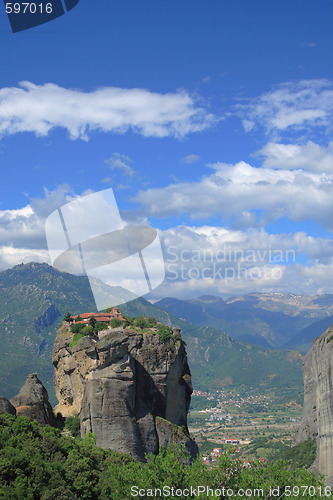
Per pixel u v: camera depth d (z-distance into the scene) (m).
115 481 62.38
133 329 133.75
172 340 133.25
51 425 115.81
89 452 93.81
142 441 113.50
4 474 72.06
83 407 113.81
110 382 113.50
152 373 127.62
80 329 131.12
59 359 133.62
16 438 85.75
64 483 76.50
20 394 114.00
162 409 127.19
